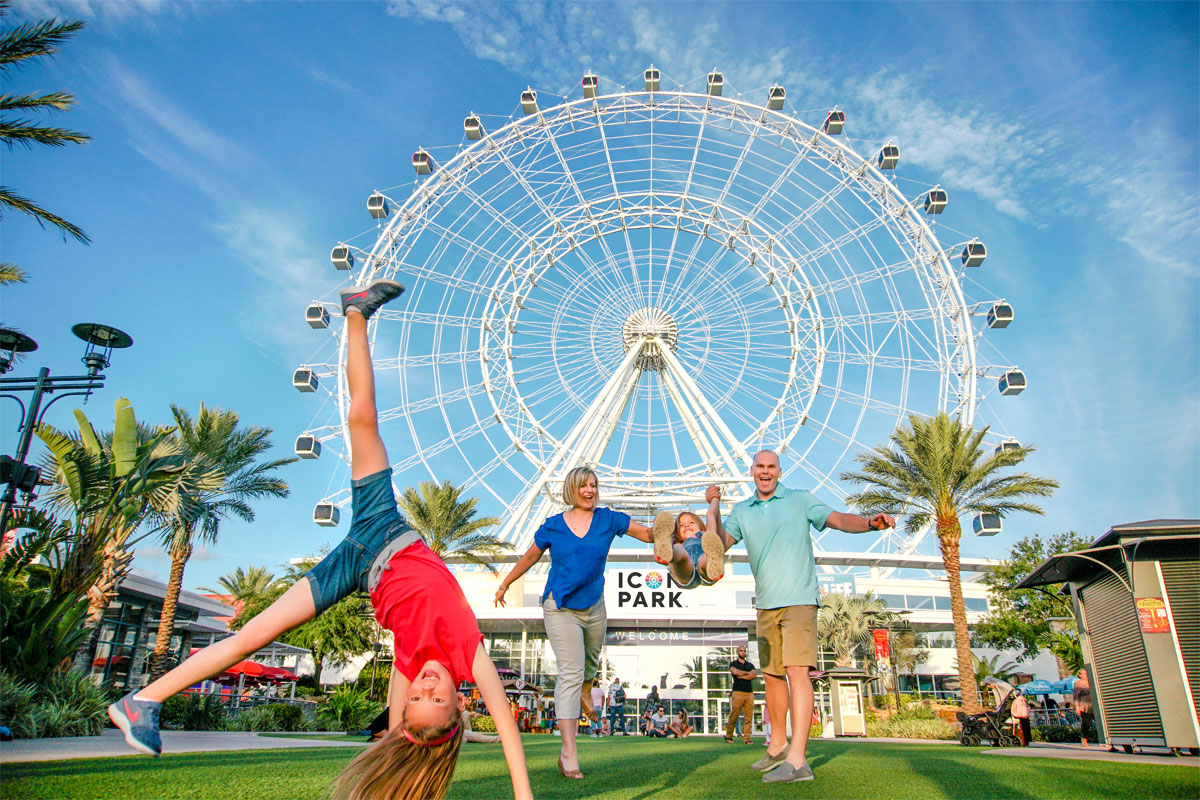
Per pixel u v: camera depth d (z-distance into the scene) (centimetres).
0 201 1223
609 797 351
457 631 272
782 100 3678
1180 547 935
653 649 3447
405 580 280
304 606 280
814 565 475
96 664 2288
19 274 1309
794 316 3688
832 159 3706
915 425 2330
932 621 3881
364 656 3662
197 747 793
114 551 1520
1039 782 400
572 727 447
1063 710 2478
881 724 2512
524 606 3556
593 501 486
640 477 3456
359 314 317
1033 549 3114
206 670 258
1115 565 970
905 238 3597
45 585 1572
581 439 3506
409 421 3484
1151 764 518
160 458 1503
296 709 2091
